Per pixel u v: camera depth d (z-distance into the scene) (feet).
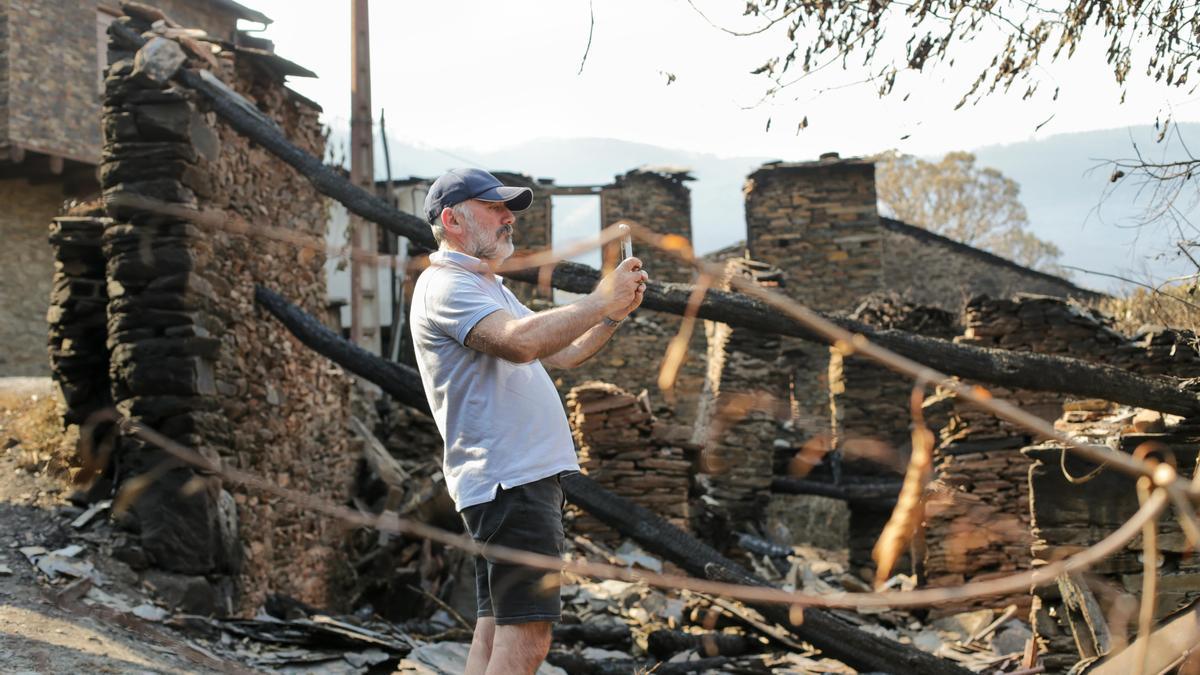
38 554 24.56
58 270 28.48
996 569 34.78
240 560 27.55
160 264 26.99
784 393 49.85
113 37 28.45
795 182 79.10
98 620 22.50
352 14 62.23
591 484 27.50
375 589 36.22
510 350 10.01
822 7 17.72
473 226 10.96
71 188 66.64
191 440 26.55
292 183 34.53
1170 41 18.84
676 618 30.83
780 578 41.37
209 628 24.62
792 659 28.22
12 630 20.65
